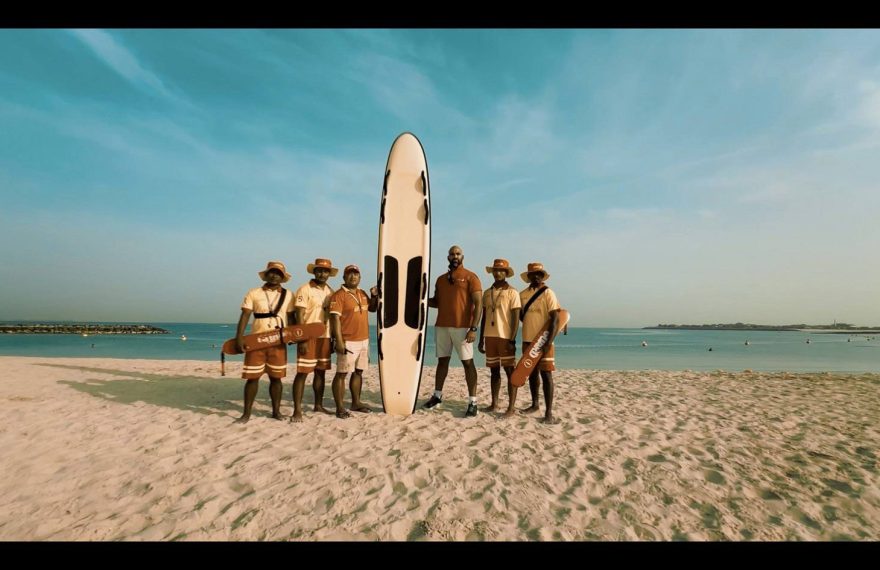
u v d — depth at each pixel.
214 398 6.17
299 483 3.05
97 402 5.80
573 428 4.67
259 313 4.73
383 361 5.33
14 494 2.83
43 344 33.09
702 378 9.24
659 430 4.64
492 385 5.44
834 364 20.02
